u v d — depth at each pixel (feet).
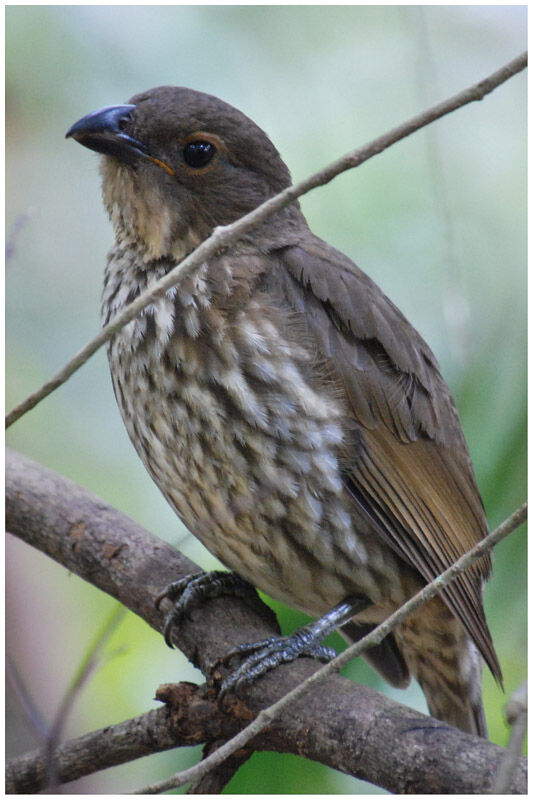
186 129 28.55
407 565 28.12
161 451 27.45
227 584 28.02
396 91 37.93
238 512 26.94
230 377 26.61
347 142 37.60
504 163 37.50
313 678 19.17
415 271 35.78
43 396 18.95
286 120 37.60
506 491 30.17
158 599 27.32
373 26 38.42
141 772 33.53
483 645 28.19
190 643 26.66
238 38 37.99
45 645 36.94
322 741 22.18
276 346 27.02
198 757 31.45
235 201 28.91
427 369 30.35
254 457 26.55
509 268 35.86
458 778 20.33
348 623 30.09
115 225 29.53
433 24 38.81
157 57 37.68
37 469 30.27
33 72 37.63
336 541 27.14
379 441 28.04
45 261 38.52
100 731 24.08
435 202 34.60
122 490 37.04
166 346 26.96
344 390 27.73
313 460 26.81
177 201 28.58
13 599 36.99
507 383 30.48
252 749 23.66
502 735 33.09
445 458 29.50
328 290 28.14
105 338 18.92
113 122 28.55
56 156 38.68
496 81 18.65
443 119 37.68
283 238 28.89
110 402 37.81
